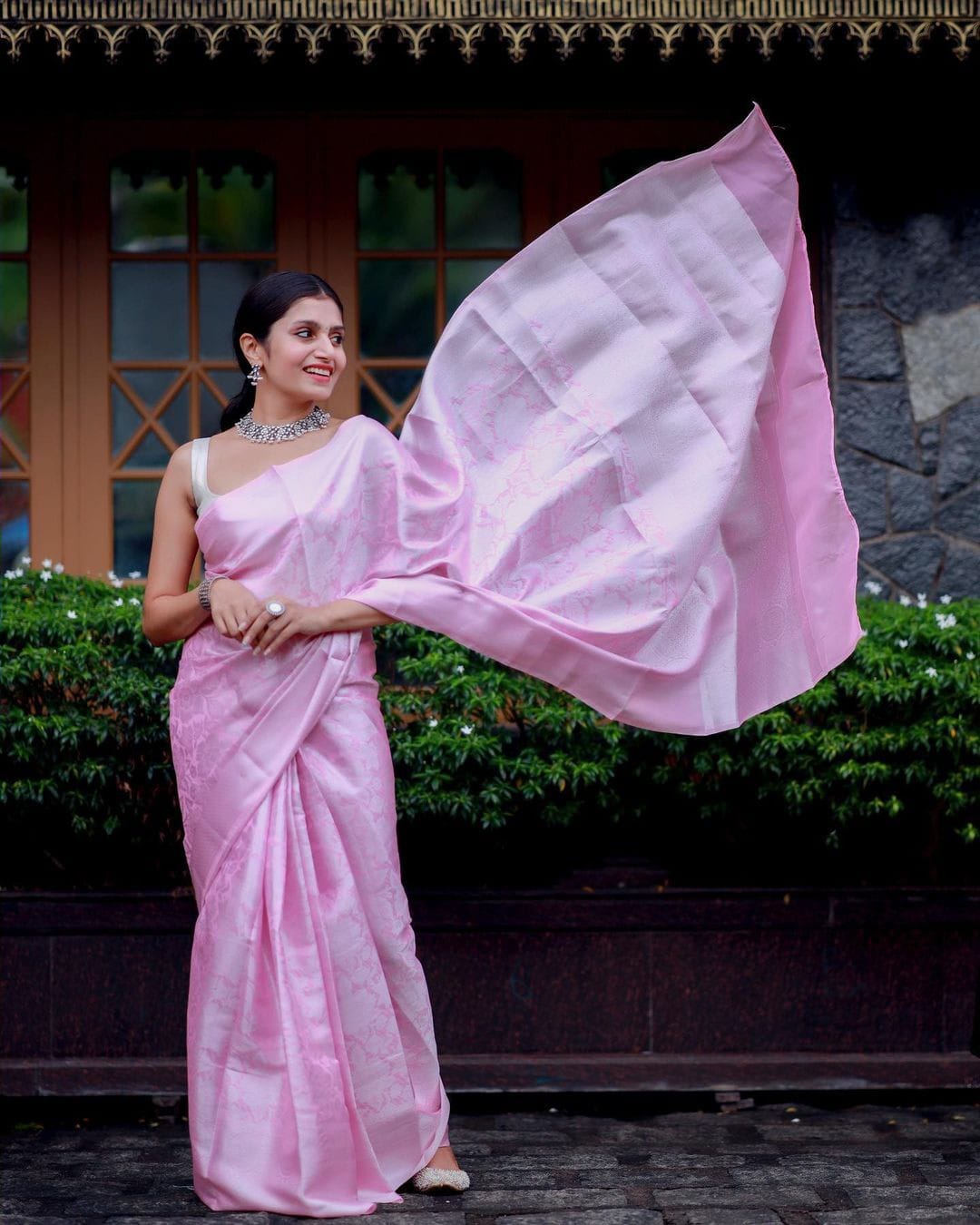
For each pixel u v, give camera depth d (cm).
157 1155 330
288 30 420
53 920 371
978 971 338
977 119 471
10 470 490
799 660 329
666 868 398
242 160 493
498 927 373
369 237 494
